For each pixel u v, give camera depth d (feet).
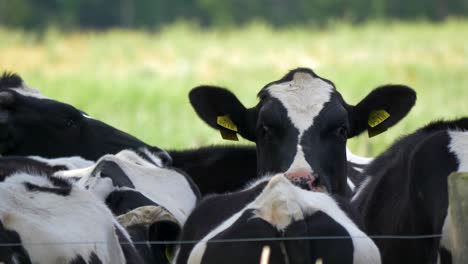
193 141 113.19
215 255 36.94
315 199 38.91
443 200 41.39
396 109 53.52
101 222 40.65
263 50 267.39
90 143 61.36
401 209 44.50
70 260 38.37
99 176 48.83
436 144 43.21
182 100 162.09
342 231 37.04
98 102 156.25
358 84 175.11
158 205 48.78
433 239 41.73
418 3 425.69
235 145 61.62
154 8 456.86
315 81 51.62
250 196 40.47
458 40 265.54
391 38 278.05
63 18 443.73
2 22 425.69
